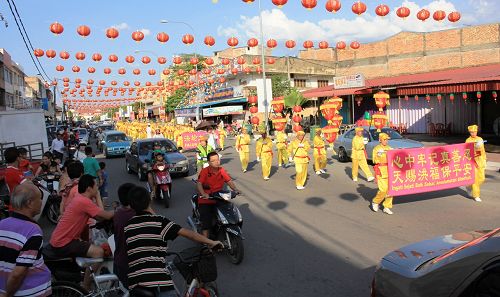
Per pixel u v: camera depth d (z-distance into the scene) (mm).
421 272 3162
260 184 13945
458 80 20891
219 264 6723
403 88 23750
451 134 28141
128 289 4023
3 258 3572
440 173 9625
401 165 9234
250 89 41469
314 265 6367
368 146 16469
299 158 12500
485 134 26547
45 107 64438
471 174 9922
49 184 10727
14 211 3699
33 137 21250
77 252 4969
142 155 16703
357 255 6664
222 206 6910
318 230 8195
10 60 50750
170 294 3857
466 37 33250
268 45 19781
